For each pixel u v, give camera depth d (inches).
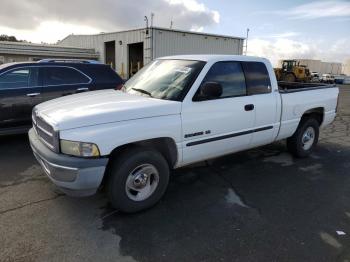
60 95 265.3
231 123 172.6
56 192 163.3
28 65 254.4
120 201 137.7
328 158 236.8
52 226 131.6
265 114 191.5
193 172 198.4
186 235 128.0
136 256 113.7
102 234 127.0
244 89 180.9
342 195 170.9
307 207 155.6
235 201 159.8
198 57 174.1
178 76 163.6
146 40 900.6
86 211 144.9
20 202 151.5
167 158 156.9
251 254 116.6
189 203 156.0
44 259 110.6
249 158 229.1
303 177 195.5
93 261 110.4
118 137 130.1
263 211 149.9
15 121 249.0
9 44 1009.5
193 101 154.9
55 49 1092.5
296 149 227.9
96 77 286.0
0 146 245.1
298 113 216.1
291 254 117.2
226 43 1064.2
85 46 1205.7
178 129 149.4
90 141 124.3
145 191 146.0
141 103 144.1
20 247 116.7
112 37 1064.8
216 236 127.7
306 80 1448.1
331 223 140.6
